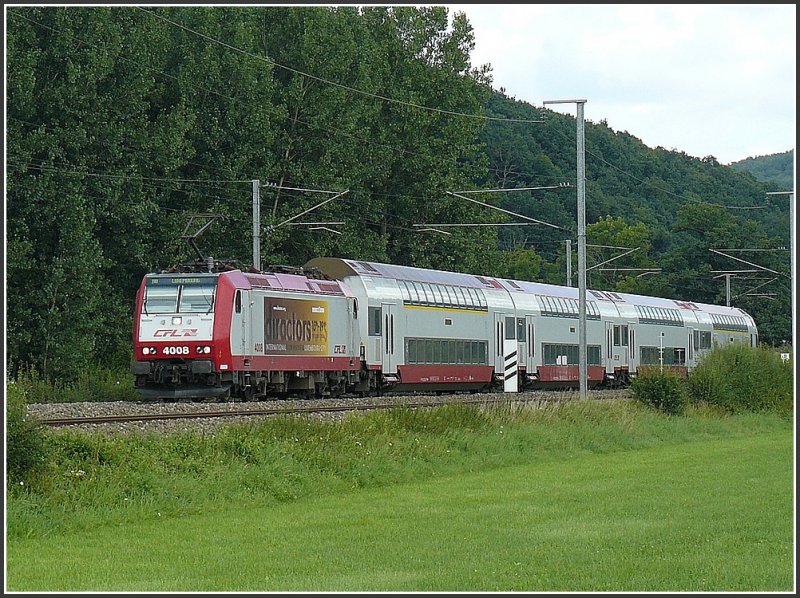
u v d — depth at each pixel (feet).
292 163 262.06
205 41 250.57
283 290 174.19
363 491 99.50
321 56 266.36
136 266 237.45
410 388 207.31
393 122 293.84
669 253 451.53
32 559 67.10
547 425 146.51
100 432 102.47
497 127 541.75
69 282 210.38
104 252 231.91
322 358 182.80
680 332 312.71
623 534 75.10
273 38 272.92
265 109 251.19
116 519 79.66
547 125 560.20
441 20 307.37
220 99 250.78
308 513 85.46
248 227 250.78
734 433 171.73
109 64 217.36
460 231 303.89
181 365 161.27
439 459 116.88
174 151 231.50
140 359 161.68
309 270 188.85
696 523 79.51
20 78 205.57
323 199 263.90
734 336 347.97
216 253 248.32
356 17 292.20
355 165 269.85
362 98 273.95
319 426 116.06
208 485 90.38
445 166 299.79
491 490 99.14
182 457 97.45
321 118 262.67
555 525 78.84
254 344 166.20
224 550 69.87
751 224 447.01
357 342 193.06
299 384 181.47
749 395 200.34
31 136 209.46
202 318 160.56
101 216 224.94
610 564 65.36
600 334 271.69
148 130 236.84
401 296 203.92
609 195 541.75
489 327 229.45
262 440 106.32
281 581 61.00
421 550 69.67
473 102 306.35
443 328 214.90
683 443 156.56
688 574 62.80
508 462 123.44
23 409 83.35
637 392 186.80
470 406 142.41
